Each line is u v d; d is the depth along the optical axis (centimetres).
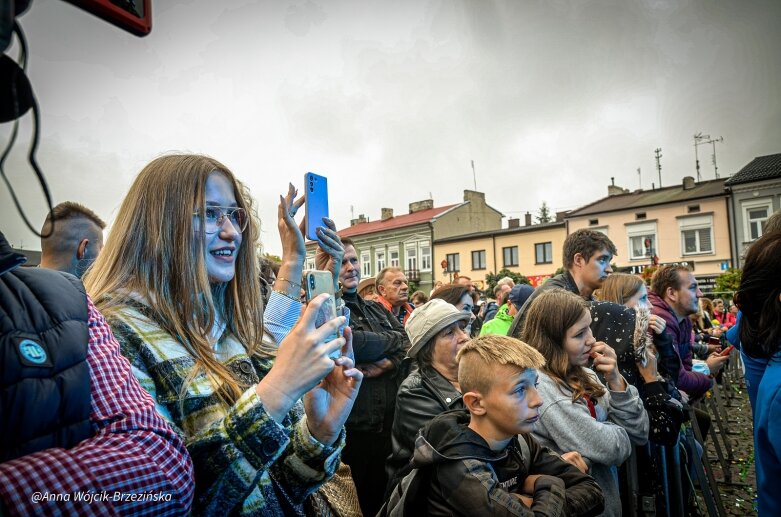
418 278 4053
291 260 172
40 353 69
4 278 74
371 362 282
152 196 117
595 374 234
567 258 352
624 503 238
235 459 92
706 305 1027
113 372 81
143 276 113
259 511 109
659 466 258
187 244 115
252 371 129
